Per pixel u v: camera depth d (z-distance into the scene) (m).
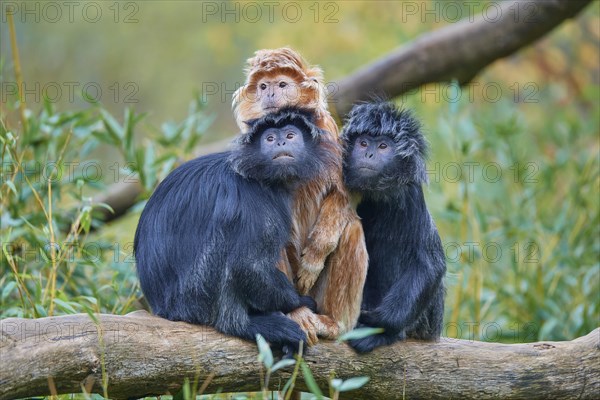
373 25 22.12
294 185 8.62
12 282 9.59
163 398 9.65
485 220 12.74
